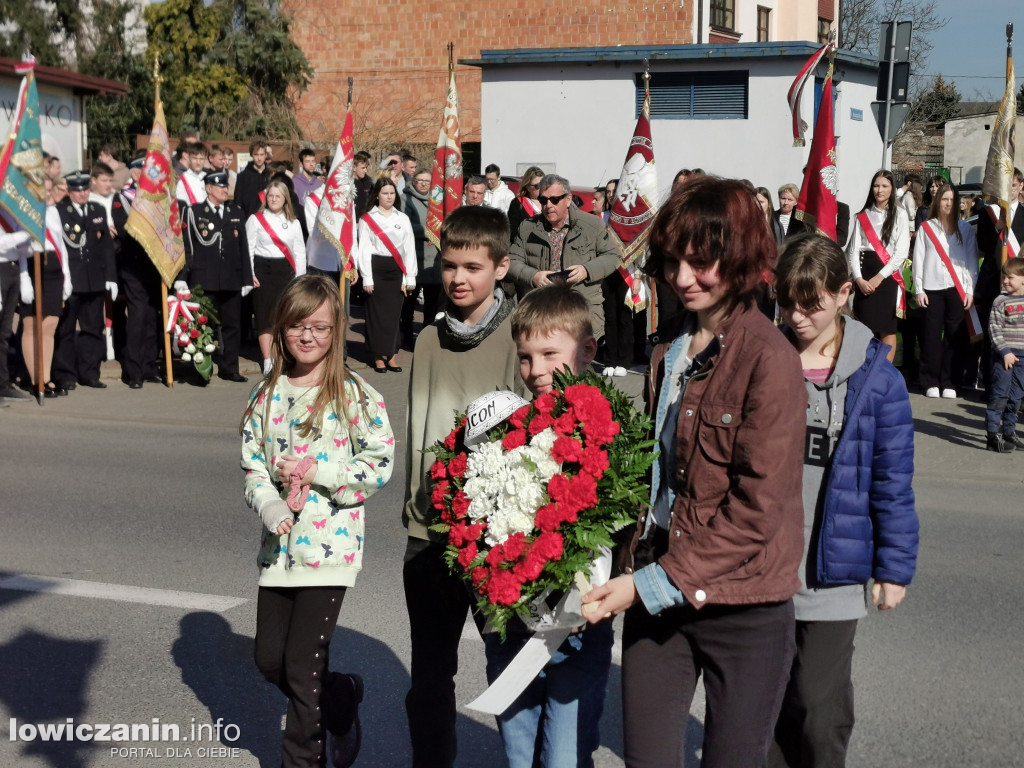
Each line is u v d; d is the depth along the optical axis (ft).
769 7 103.81
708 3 92.22
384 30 101.14
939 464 30.60
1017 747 14.21
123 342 43.32
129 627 18.12
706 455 9.28
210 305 40.14
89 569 20.75
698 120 74.08
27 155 34.68
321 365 12.93
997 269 39.42
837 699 11.52
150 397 38.24
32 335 37.40
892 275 37.17
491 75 78.13
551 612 9.78
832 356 11.90
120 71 90.38
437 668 12.29
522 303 11.41
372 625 18.29
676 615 9.55
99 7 88.43
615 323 42.63
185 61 92.58
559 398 10.21
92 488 26.37
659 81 74.69
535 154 77.87
